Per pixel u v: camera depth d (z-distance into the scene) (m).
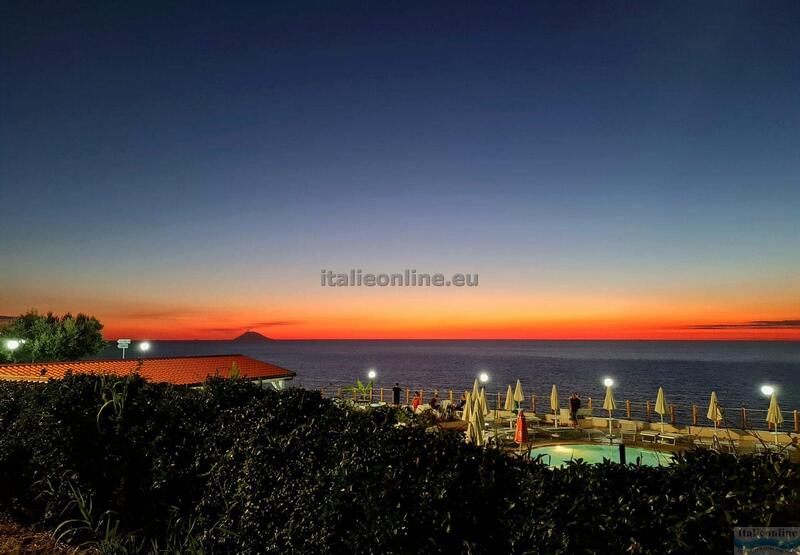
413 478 4.15
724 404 53.25
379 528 3.98
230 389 6.59
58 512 6.71
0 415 7.95
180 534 5.83
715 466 3.50
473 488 3.90
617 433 20.78
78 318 38.22
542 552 3.26
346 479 4.40
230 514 5.43
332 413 5.50
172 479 6.11
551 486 3.62
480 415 14.23
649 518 3.20
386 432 4.79
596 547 3.17
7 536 6.43
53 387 7.61
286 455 5.15
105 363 21.64
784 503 2.94
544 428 21.33
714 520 3.00
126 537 5.96
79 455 6.65
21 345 34.12
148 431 6.50
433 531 3.80
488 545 3.64
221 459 5.81
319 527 4.44
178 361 23.48
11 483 7.48
